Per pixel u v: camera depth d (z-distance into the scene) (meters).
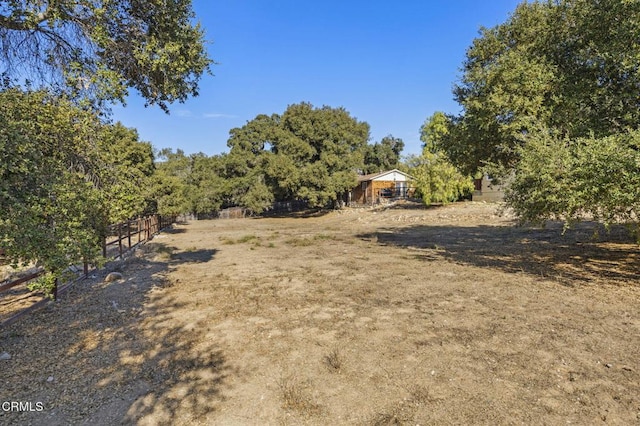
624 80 7.37
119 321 5.41
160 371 3.78
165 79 6.35
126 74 6.50
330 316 5.51
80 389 3.42
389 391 3.30
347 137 34.38
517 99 7.85
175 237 19.88
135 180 6.88
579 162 5.84
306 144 33.53
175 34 6.23
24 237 3.39
